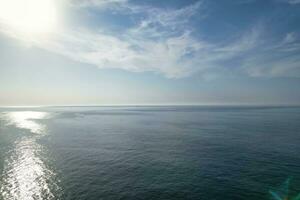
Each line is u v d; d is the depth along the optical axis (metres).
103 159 47.03
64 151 54.84
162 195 28.97
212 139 70.25
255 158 46.16
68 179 35.22
